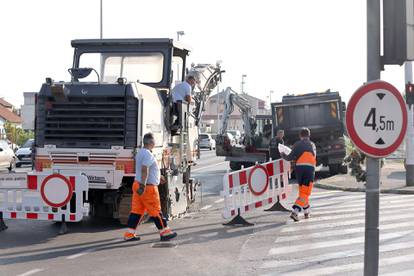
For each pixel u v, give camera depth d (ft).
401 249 31.48
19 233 37.93
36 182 37.70
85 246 33.50
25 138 176.45
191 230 38.58
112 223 41.91
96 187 38.73
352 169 68.18
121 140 38.47
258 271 27.27
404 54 19.38
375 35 19.38
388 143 18.76
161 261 29.50
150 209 34.63
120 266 28.48
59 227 40.27
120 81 38.63
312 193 63.10
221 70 55.47
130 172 38.29
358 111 18.75
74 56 44.70
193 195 50.70
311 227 39.14
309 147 42.37
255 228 39.19
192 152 48.01
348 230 37.63
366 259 19.02
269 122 94.94
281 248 32.37
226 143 95.30
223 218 43.73
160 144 41.16
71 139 39.22
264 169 42.88
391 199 55.57
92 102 38.91
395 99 18.78
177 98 43.70
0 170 95.86
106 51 44.37
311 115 81.35
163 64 43.65
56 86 38.70
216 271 27.35
